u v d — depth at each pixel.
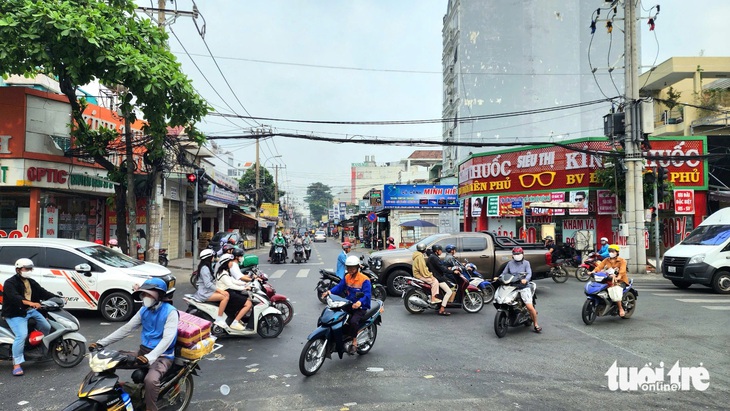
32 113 15.62
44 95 15.94
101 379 4.08
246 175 64.12
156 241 19.02
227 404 5.24
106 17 14.01
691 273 13.77
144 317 4.67
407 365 6.80
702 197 22.44
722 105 30.39
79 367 6.85
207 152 29.91
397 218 36.41
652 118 18.47
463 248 13.87
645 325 9.40
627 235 18.80
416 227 36.19
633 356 7.25
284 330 9.19
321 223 130.00
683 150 22.52
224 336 8.65
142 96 13.52
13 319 6.50
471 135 65.25
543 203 21.55
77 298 9.79
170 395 4.78
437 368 6.65
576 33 63.88
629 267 18.80
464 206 30.14
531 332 8.91
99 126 17.55
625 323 9.62
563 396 5.54
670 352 7.46
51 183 16.05
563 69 63.56
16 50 12.27
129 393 4.29
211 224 39.75
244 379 6.15
